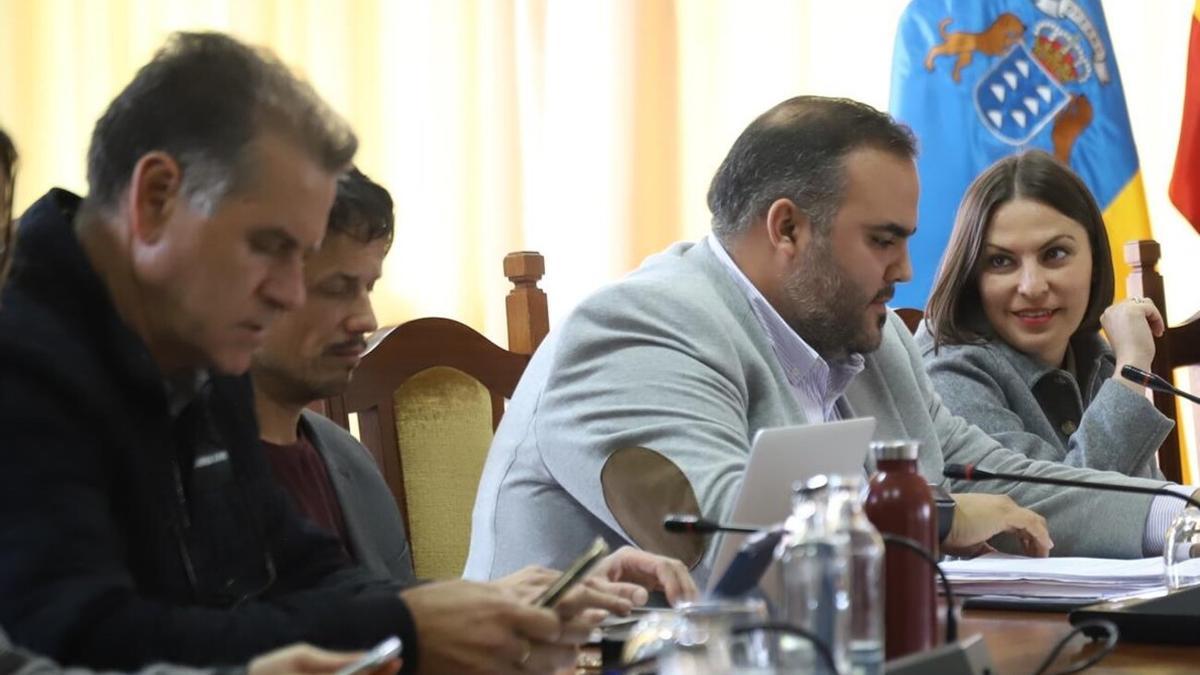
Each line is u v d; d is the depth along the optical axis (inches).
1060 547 161.5
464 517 151.4
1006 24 261.3
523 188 251.4
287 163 86.2
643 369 133.8
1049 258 187.3
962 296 191.5
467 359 154.6
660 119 260.8
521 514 138.3
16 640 77.4
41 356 83.4
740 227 145.7
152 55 88.8
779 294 144.6
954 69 259.9
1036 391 187.8
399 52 245.9
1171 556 122.4
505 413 145.3
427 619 85.1
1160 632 97.0
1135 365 185.5
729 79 265.7
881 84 273.0
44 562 78.6
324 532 107.0
